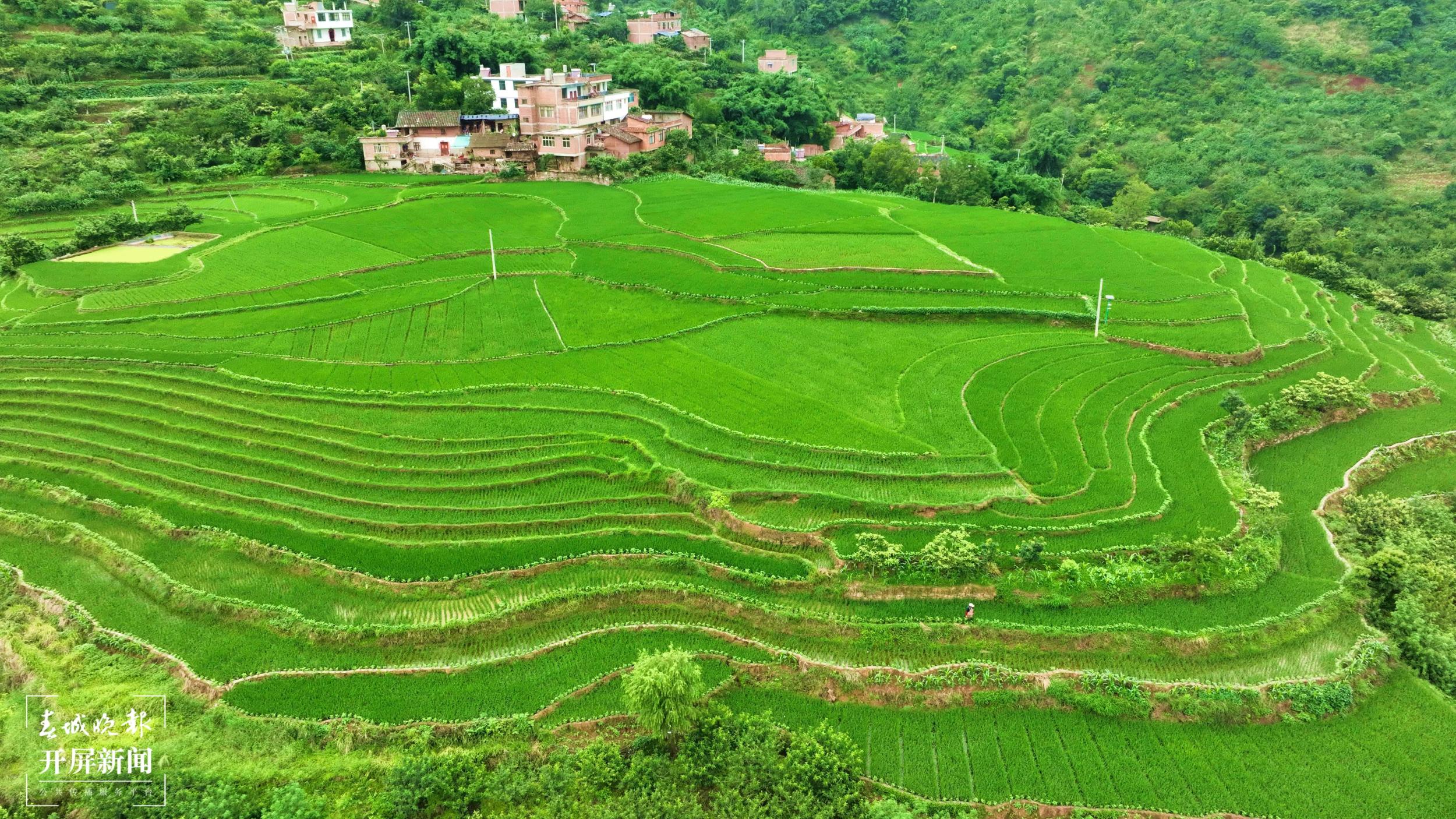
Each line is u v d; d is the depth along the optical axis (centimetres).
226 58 13900
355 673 3809
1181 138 14538
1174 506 4828
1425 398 6688
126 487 5088
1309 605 4116
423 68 14312
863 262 8519
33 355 6700
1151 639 3891
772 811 3108
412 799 3180
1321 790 3241
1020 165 14262
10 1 13250
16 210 10094
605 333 7112
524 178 12444
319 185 11912
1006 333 7088
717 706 3547
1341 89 14100
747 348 6769
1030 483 4944
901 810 3130
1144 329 7125
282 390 6172
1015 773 3341
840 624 3988
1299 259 9794
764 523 4628
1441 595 4191
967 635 3938
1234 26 15575
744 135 14838
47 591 4278
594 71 15075
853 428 5497
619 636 4003
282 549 4538
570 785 3291
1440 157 12544
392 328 7262
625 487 5034
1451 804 3178
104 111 12269
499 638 4025
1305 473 5578
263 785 3297
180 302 7812
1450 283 10000
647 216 10369
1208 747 3447
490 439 5472
